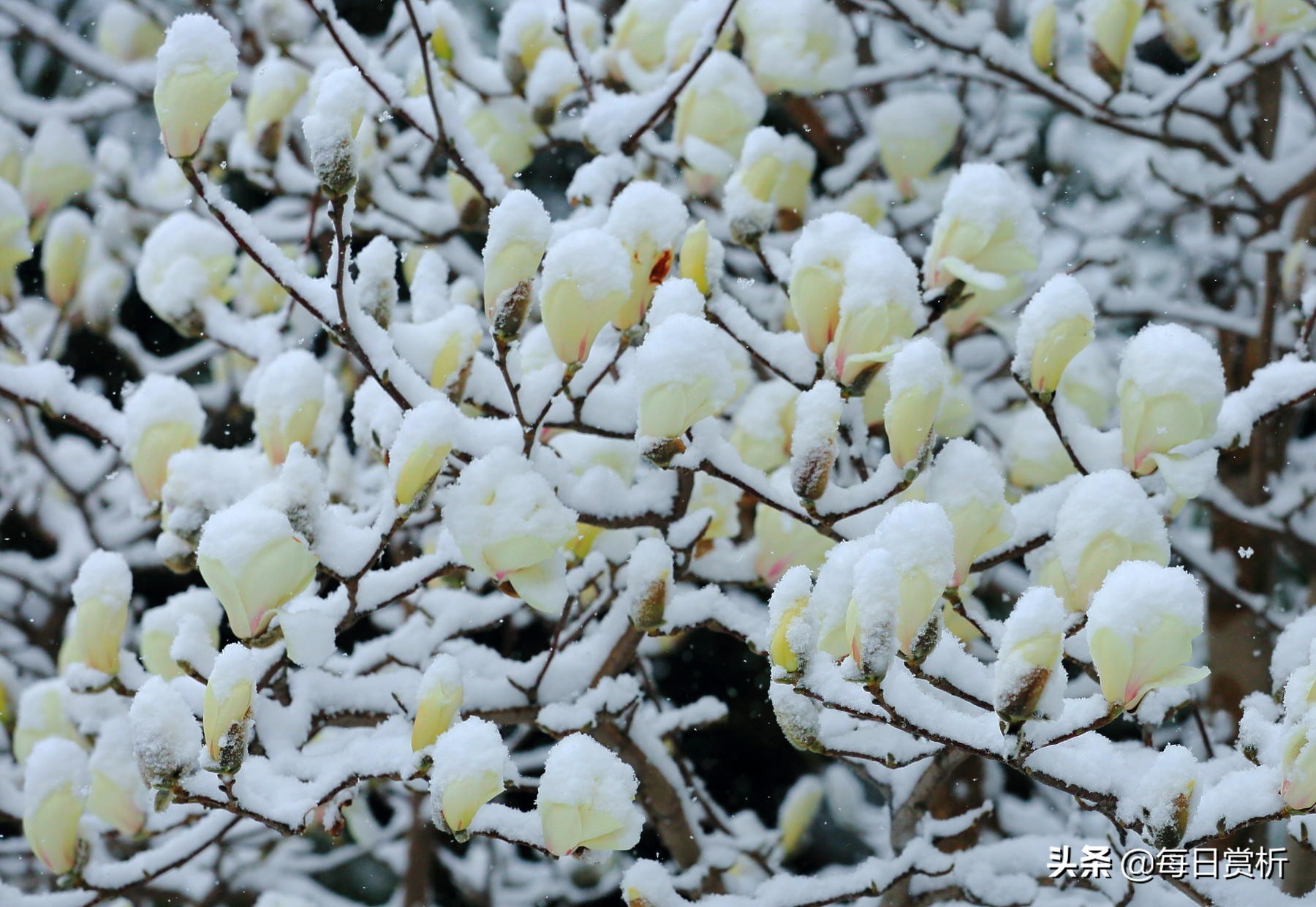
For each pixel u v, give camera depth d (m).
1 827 4.95
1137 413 3.49
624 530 3.76
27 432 4.18
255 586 3.44
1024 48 5.31
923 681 3.63
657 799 3.91
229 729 3.39
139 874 3.63
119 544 4.87
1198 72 4.04
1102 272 5.16
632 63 4.08
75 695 3.80
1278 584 5.28
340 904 4.71
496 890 5.09
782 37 4.13
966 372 4.24
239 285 4.19
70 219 4.23
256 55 5.01
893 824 3.80
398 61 5.70
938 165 4.85
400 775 3.50
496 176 3.79
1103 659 3.35
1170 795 3.37
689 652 5.82
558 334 3.50
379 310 3.60
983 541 3.50
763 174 3.67
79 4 6.41
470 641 3.83
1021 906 3.73
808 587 3.41
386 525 3.50
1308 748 3.37
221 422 5.07
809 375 3.61
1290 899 3.47
